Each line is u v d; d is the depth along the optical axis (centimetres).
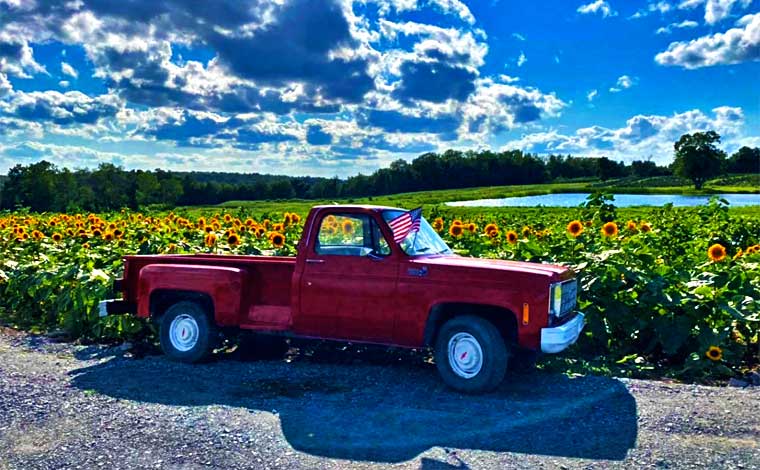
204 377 727
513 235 1053
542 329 628
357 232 727
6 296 1205
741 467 461
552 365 760
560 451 499
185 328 801
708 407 588
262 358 825
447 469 470
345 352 846
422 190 16088
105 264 1098
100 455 497
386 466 477
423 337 684
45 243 1395
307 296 735
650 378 731
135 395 653
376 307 702
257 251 1223
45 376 724
